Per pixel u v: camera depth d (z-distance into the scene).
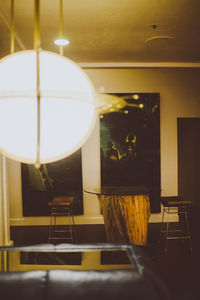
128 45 4.48
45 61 0.97
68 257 4.09
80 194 5.98
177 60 5.41
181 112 6.10
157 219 6.05
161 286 1.33
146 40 4.24
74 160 5.96
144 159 5.98
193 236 5.04
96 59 5.30
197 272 3.52
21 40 4.11
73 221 5.59
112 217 4.43
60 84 0.97
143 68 5.82
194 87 6.09
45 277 1.36
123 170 5.97
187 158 6.55
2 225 4.02
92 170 6.04
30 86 0.94
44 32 3.83
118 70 5.98
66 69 0.99
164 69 6.04
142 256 1.58
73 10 3.20
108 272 1.38
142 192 4.43
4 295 1.30
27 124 0.94
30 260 3.96
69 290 1.30
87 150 6.02
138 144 5.98
